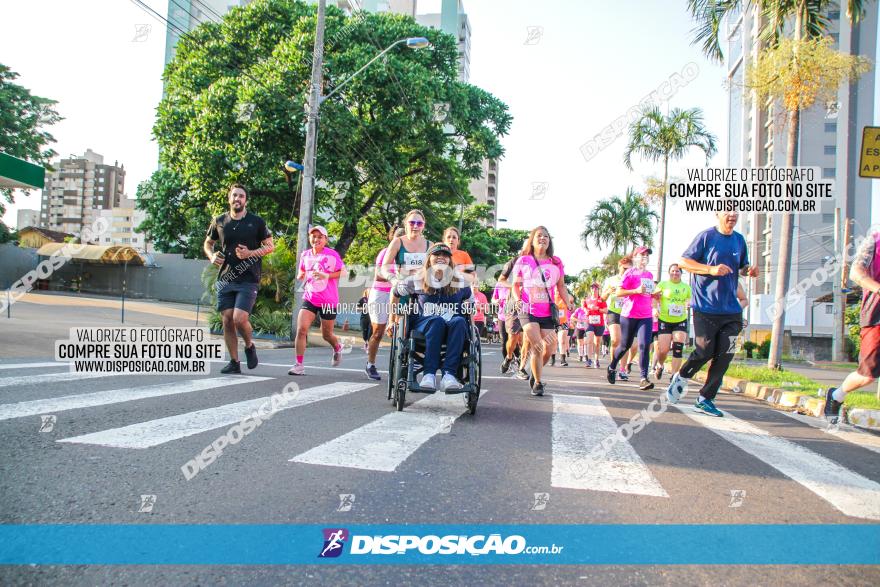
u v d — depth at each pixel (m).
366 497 2.83
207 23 25.53
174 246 41.88
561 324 14.62
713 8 14.60
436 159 28.83
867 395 7.60
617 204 36.22
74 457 3.23
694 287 6.19
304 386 6.63
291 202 25.22
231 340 7.33
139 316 18.75
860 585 2.12
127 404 4.82
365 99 23.47
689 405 6.88
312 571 2.08
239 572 2.04
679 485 3.29
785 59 13.13
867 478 3.65
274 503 2.69
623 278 8.71
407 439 4.08
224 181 23.55
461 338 5.27
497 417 5.27
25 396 4.95
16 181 10.13
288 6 25.42
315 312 7.97
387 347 19.45
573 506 2.84
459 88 26.22
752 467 3.80
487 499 2.88
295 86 22.55
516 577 2.10
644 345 8.64
